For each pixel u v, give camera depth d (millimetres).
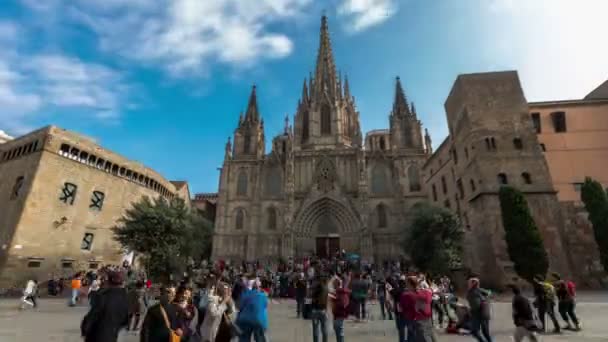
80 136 40906
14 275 31688
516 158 33906
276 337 12484
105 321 5789
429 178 52969
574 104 38531
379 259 56000
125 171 46969
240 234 60781
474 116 36531
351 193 61750
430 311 7500
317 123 75500
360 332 13250
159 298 7844
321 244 57812
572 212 33375
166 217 30719
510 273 29344
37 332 13375
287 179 61062
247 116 74812
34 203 34344
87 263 39125
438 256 32281
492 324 14500
